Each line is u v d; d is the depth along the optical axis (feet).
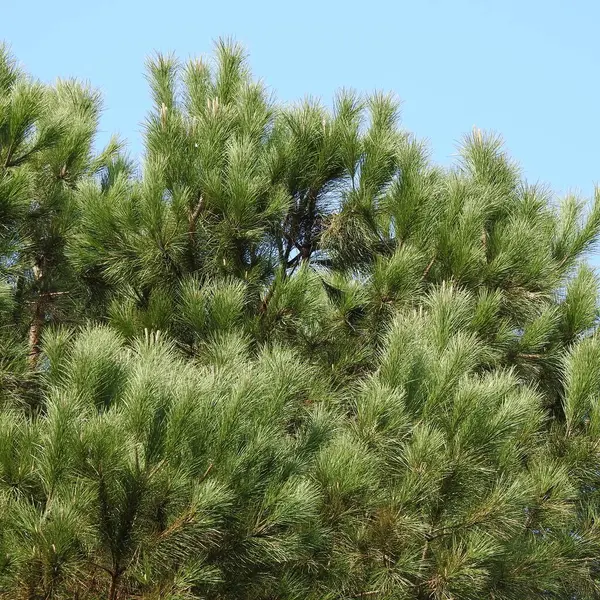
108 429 48.91
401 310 73.77
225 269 74.74
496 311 73.05
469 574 57.11
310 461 57.77
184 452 49.98
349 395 73.05
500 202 79.82
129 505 49.37
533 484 62.23
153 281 73.97
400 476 59.98
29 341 77.20
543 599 66.33
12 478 51.49
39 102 69.77
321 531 55.72
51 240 77.56
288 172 74.95
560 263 80.64
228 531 52.29
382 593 57.93
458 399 58.70
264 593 55.77
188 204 73.56
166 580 50.62
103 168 87.66
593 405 68.49
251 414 52.70
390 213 76.33
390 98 78.07
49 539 47.98
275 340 72.90
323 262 80.07
